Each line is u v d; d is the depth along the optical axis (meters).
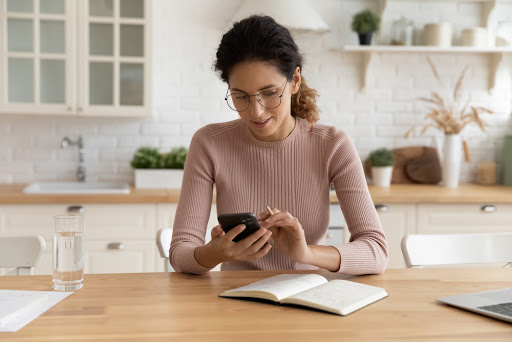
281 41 1.37
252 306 1.15
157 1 3.56
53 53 3.21
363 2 3.69
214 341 0.94
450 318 1.08
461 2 3.71
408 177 3.76
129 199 2.99
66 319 1.05
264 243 1.30
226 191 1.67
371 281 1.38
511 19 3.61
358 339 0.96
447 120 3.60
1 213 2.93
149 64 3.28
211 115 3.66
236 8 3.60
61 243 1.25
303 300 1.13
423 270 1.52
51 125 3.54
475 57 3.77
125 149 3.61
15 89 3.20
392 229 3.17
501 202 3.19
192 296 1.22
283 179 1.66
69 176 3.58
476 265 2.90
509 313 1.07
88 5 3.22
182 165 3.38
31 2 3.17
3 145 3.52
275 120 1.44
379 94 3.74
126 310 1.11
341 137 1.66
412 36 3.63
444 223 3.20
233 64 1.38
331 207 3.10
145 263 3.04
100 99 3.27
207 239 2.03
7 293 1.21
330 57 3.69
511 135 3.74
